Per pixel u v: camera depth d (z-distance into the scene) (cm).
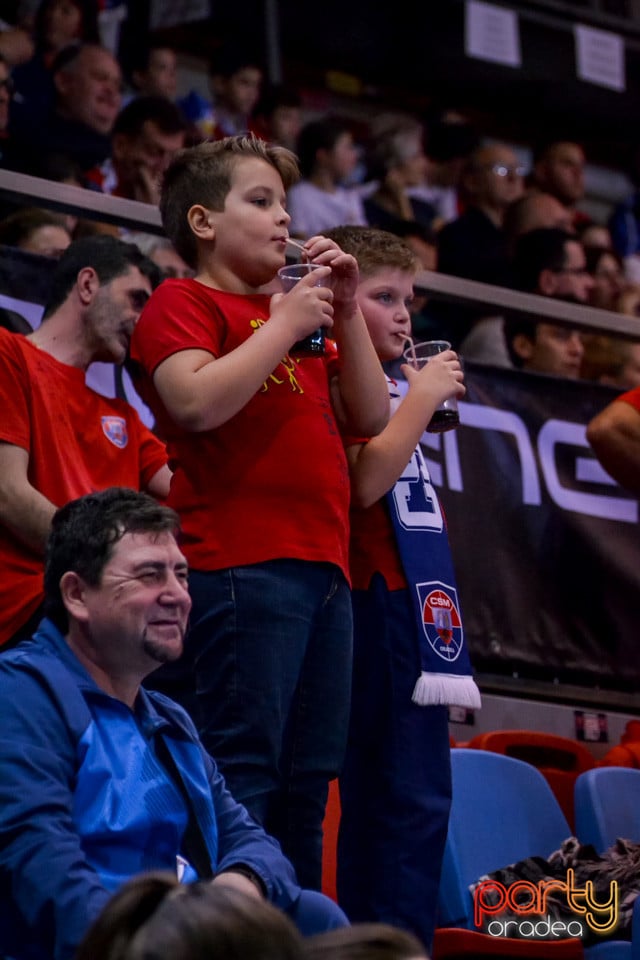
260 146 630
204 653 562
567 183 1836
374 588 652
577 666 1023
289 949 245
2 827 480
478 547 1002
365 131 1873
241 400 553
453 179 1747
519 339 1395
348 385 608
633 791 888
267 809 557
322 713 570
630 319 1050
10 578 678
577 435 1053
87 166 1402
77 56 1404
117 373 855
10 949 474
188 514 579
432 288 973
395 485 667
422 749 638
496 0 1834
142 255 796
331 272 595
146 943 246
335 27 1822
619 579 1047
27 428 712
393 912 614
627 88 1970
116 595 529
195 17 1656
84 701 521
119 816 506
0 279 849
